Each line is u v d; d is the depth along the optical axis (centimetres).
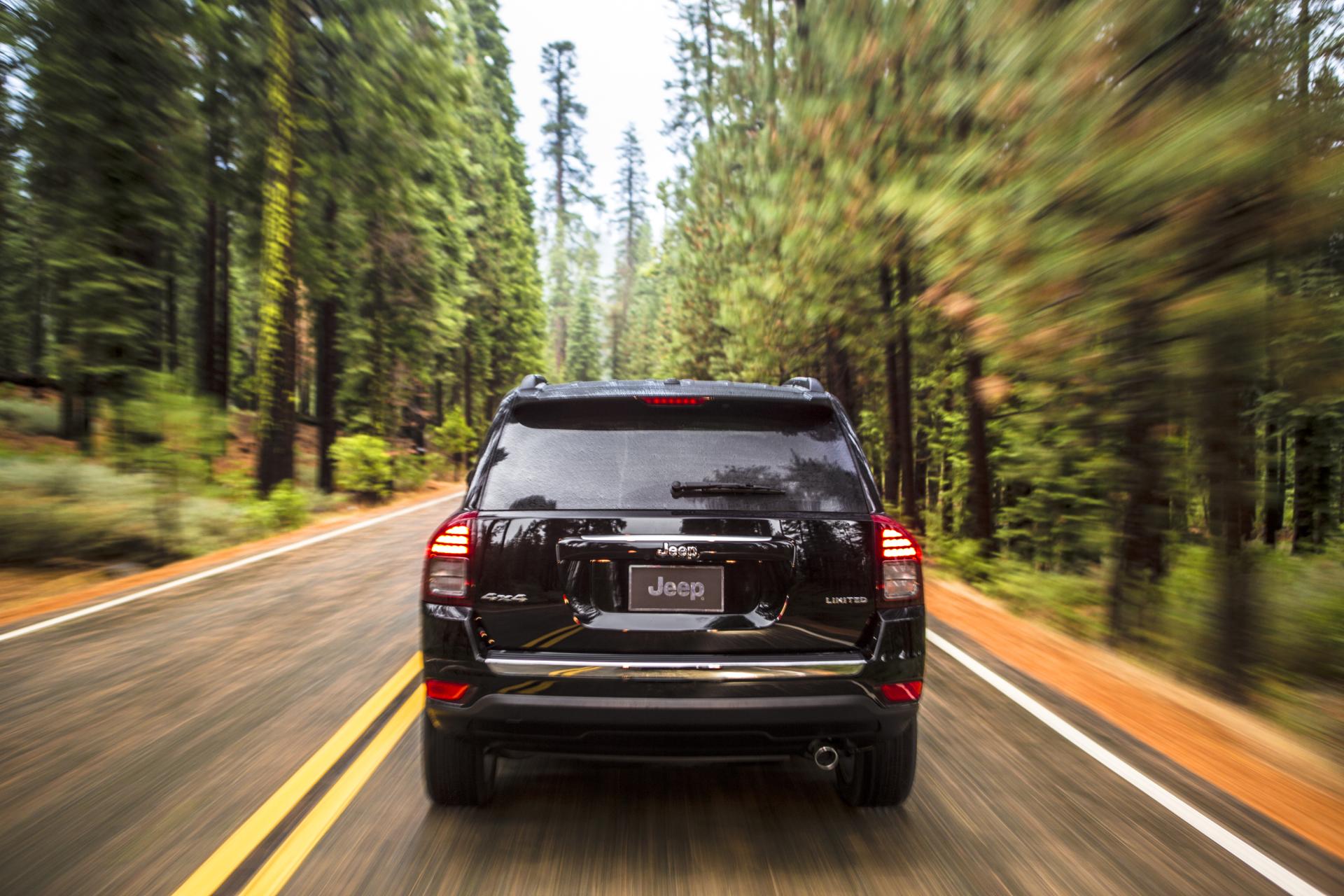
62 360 1253
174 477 1201
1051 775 404
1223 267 552
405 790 377
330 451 2361
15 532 1082
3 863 309
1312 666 714
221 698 516
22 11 1245
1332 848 338
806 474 332
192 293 3653
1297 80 527
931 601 927
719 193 2342
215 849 320
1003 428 1156
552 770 409
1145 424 692
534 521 320
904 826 347
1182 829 346
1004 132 711
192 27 1382
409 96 1828
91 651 635
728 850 324
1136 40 572
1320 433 1406
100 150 1294
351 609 791
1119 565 724
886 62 1088
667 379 379
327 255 2020
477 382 4803
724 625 315
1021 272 659
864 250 1214
